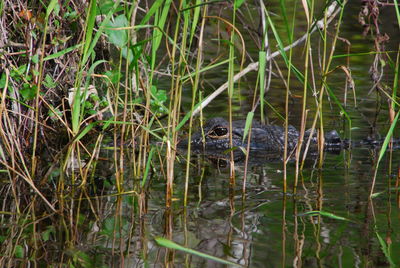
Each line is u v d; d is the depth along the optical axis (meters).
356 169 8.18
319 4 16.61
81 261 5.30
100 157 8.76
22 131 8.18
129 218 6.41
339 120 10.45
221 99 11.74
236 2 6.83
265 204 6.78
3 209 6.69
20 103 7.71
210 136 9.74
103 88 9.05
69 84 8.37
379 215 6.36
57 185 7.53
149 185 7.58
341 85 12.31
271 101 11.55
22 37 7.87
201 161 8.84
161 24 6.93
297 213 6.46
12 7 7.37
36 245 5.68
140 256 5.41
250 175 8.05
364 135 9.71
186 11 7.01
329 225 6.09
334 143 9.41
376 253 5.34
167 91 11.52
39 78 7.09
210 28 14.12
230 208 6.66
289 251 5.43
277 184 7.57
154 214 6.52
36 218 6.43
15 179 7.67
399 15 6.96
